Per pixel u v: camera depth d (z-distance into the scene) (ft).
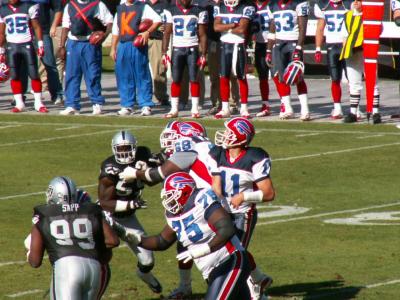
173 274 83.51
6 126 166.20
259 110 181.16
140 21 171.63
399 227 97.50
